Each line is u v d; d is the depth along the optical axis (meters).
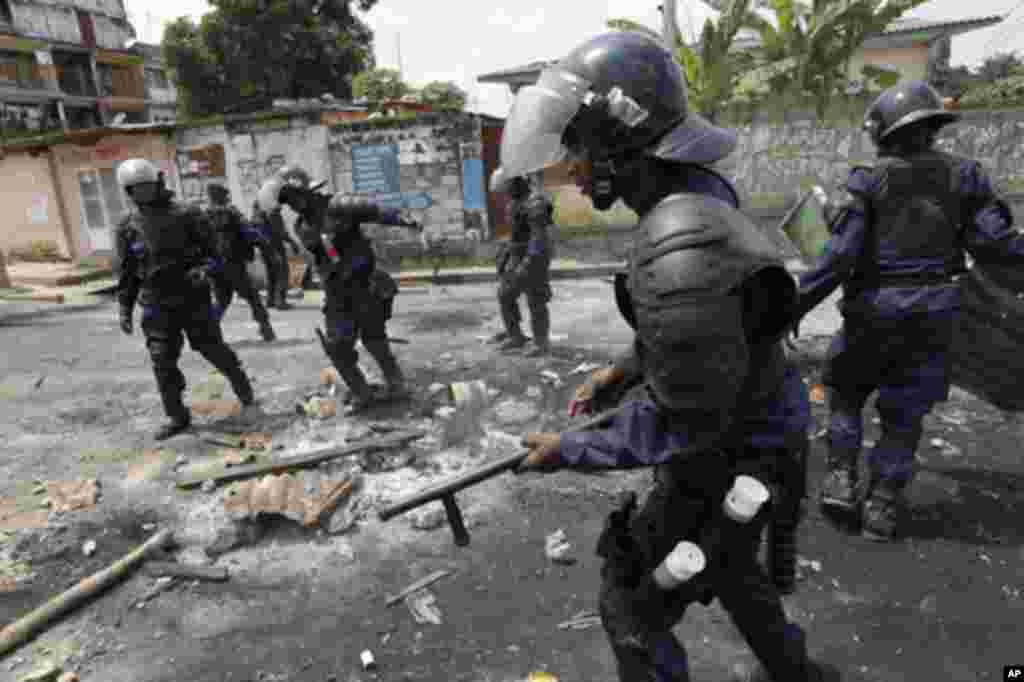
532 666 2.22
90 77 34.84
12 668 2.35
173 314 4.34
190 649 2.40
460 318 7.93
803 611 2.44
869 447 3.79
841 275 2.72
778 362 1.46
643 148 1.31
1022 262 2.67
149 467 4.00
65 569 2.97
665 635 1.57
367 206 4.19
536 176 5.61
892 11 9.98
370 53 27.72
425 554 2.94
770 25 11.03
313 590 2.72
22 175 13.80
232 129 12.14
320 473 3.70
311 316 8.80
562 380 5.16
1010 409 3.52
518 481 3.57
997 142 10.69
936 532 2.93
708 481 1.44
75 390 5.72
